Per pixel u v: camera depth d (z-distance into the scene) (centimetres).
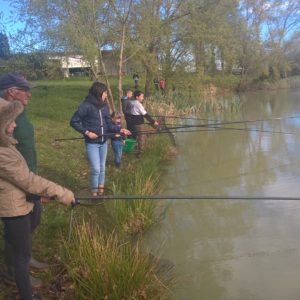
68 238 462
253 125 1598
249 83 4303
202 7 1977
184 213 653
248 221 614
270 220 616
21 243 335
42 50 1427
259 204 682
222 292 434
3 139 305
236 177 862
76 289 390
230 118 1889
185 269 480
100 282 386
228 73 3475
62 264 438
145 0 1489
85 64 1392
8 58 1532
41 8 1313
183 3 1802
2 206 324
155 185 768
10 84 377
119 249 454
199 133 1416
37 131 1188
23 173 316
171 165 974
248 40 4016
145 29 1473
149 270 417
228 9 2172
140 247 532
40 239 493
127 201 593
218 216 638
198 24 1961
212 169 934
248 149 1137
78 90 2800
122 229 565
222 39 2077
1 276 401
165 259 502
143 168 827
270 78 4562
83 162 894
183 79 2341
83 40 1216
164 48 1992
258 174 880
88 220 559
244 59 4056
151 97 2075
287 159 1002
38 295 379
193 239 560
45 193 326
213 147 1178
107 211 607
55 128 1273
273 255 509
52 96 2273
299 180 817
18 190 326
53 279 416
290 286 442
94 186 649
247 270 476
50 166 809
